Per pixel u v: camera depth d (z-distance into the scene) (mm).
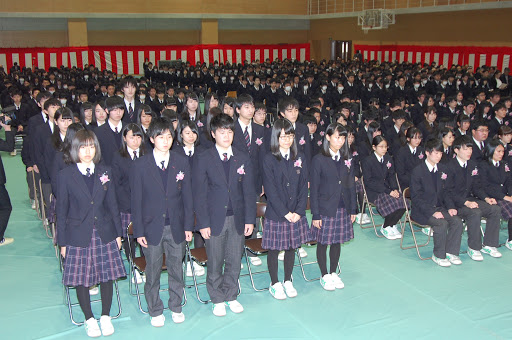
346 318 4168
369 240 5977
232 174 4031
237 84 18094
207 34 25312
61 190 3668
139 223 3848
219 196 4023
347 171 4520
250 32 27234
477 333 3957
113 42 24734
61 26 23594
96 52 23656
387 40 23234
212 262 4129
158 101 11031
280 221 4352
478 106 10578
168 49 24719
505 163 5855
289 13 26297
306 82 13828
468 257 5480
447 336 3914
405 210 5949
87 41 23688
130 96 6238
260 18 25734
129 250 4574
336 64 20906
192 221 3984
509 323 4109
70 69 19609
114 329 4012
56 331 3986
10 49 22062
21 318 4172
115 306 4410
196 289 4453
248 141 5215
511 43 17844
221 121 3951
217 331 3975
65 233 3725
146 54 24516
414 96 13977
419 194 5398
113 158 4582
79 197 3676
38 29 23219
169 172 3854
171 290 4082
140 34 25125
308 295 4582
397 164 6184
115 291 4691
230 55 25891
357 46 24906
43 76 15406
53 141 5348
